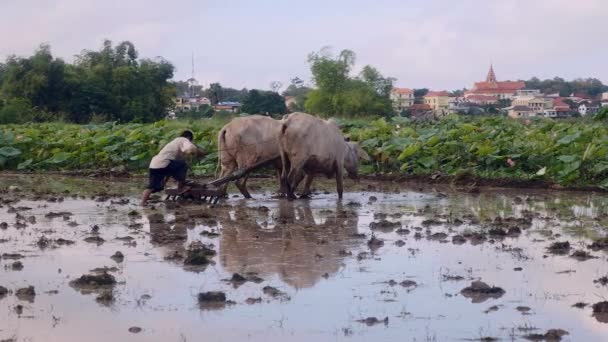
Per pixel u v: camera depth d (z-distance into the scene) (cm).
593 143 1909
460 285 926
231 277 965
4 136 2517
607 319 794
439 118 3391
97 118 4578
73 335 743
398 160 2175
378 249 1133
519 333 753
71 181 2155
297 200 1684
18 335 741
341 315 811
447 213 1492
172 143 1608
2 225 1318
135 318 798
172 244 1173
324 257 1077
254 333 754
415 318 800
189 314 812
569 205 1599
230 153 1658
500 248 1136
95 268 998
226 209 1545
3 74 6288
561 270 998
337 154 1656
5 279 949
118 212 1502
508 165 2022
